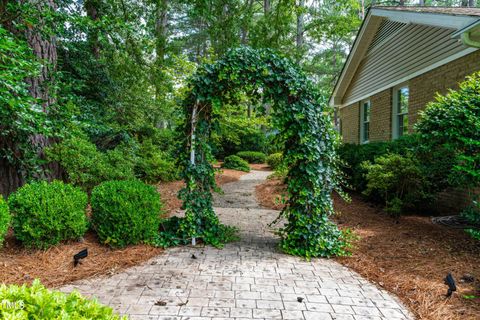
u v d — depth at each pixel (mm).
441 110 4117
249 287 2977
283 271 3383
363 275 3303
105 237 3883
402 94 8281
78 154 5512
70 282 2996
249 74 3861
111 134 8891
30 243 3580
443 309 2582
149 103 9992
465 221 5043
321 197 3930
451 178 4367
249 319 2424
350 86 11977
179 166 4359
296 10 10852
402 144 5992
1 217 3250
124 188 4012
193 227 4160
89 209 5297
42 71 5328
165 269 3354
